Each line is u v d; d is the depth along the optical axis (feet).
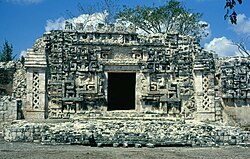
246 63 93.40
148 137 75.31
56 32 94.99
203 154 65.57
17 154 60.95
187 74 96.07
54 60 93.86
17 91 93.40
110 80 118.01
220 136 79.56
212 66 94.89
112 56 96.48
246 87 92.38
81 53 94.89
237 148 74.90
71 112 92.94
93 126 78.54
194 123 85.51
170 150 69.77
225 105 93.30
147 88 95.45
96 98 94.27
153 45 96.84
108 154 62.80
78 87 94.22
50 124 80.74
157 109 95.40
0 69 94.73
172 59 96.48
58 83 93.09
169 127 80.07
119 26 97.66
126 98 117.50
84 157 59.21
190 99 95.25
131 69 96.53
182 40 97.71
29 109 90.48
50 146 71.51
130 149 70.23
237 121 92.27
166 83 96.02
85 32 95.81
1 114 87.61
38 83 91.61
